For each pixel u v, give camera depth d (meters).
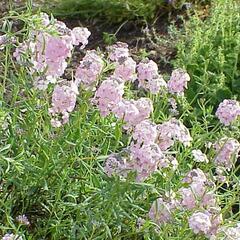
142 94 1.02
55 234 0.72
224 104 0.75
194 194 0.69
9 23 0.73
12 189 0.75
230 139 0.75
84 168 0.75
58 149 0.73
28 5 0.74
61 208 0.74
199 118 1.05
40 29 0.69
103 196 0.68
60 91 0.70
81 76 0.73
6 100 0.80
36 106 0.74
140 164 0.67
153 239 0.71
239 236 0.67
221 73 1.10
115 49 0.76
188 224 0.69
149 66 0.78
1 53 0.90
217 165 0.77
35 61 0.72
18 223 0.71
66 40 0.69
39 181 0.73
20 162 0.72
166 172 0.73
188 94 1.11
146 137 0.67
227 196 0.84
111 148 0.78
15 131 0.74
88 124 0.76
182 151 0.83
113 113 0.73
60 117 0.76
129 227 0.73
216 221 0.68
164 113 0.90
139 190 0.69
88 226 0.69
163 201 0.69
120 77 0.76
